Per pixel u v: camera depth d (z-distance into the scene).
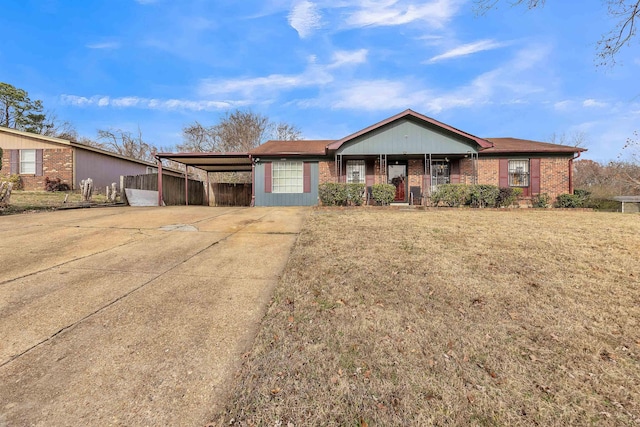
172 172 21.94
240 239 5.99
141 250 5.13
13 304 3.07
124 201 12.19
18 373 2.09
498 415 1.76
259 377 2.07
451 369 2.16
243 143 31.44
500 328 2.71
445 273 3.99
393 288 3.53
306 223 7.54
